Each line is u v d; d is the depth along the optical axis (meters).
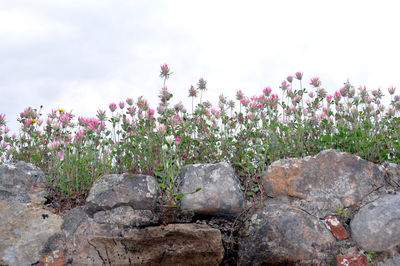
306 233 3.35
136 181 3.56
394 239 3.15
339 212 3.48
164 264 3.36
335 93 4.79
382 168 3.68
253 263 3.37
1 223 3.39
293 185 3.65
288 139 4.48
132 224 3.41
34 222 3.46
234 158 4.24
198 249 3.39
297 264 3.28
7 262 3.19
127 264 3.32
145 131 4.29
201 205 3.45
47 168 4.35
